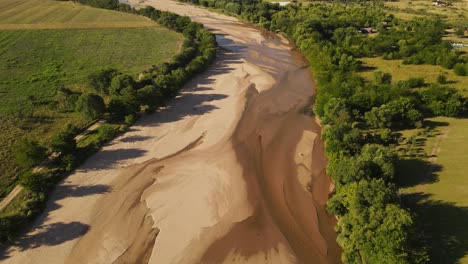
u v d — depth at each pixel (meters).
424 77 101.00
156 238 52.06
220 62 120.00
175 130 78.75
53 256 48.97
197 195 60.19
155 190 61.16
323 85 92.62
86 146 70.38
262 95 96.25
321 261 49.22
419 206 54.09
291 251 50.59
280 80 106.81
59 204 57.47
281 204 58.94
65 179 62.81
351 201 50.25
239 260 49.16
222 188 61.78
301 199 60.12
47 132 73.88
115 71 92.81
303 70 115.38
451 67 106.25
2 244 50.03
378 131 74.44
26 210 54.41
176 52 122.62
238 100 92.50
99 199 58.72
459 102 78.12
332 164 62.81
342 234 50.50
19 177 59.12
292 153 72.00
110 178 63.50
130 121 79.06
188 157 69.75
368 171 55.84
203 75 108.75
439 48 115.12
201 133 77.75
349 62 107.75
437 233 49.12
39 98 86.31
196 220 55.22
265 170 66.88
